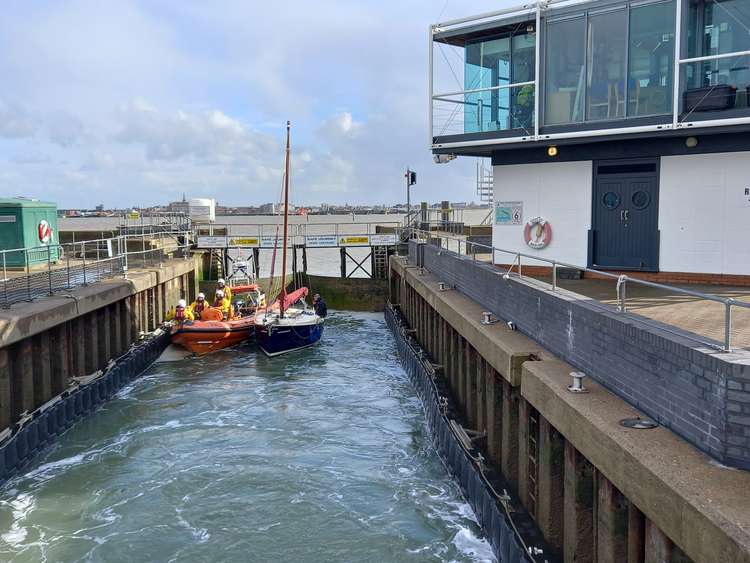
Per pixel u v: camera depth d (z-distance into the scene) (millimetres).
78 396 16938
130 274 24219
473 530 11125
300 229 37094
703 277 13539
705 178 13398
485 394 12547
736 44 12703
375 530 11367
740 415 5332
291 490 12992
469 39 16609
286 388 20469
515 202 16031
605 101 14156
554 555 8398
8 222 22828
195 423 17078
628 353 7172
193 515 12062
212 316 26141
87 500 12641
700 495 4945
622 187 14438
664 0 13227
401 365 23578
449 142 16344
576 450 7527
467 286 16281
